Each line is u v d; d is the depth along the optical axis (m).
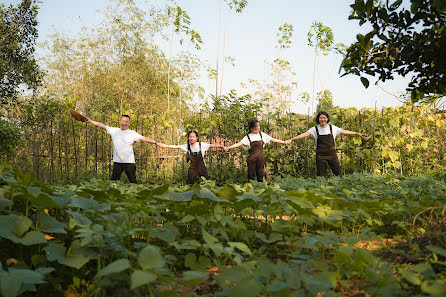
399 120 9.04
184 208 3.34
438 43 3.14
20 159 10.22
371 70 3.50
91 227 2.35
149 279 1.53
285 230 3.14
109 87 16.44
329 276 1.85
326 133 7.59
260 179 7.92
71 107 9.99
